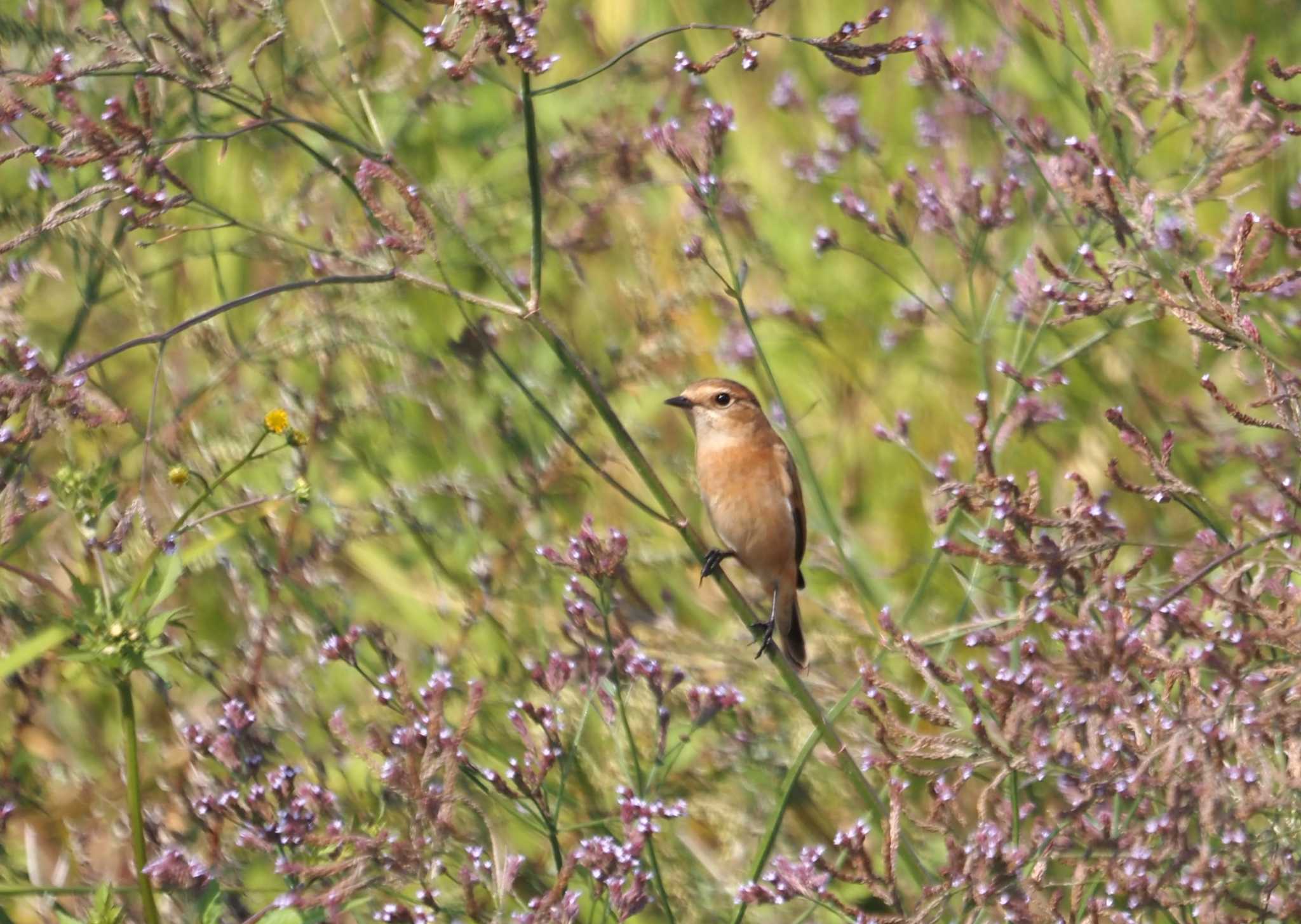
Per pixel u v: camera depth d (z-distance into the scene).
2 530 7.57
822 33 13.61
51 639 8.15
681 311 12.04
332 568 10.55
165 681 8.95
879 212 12.51
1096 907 6.95
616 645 9.94
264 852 8.27
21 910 8.57
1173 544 7.88
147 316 10.44
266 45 8.17
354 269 11.19
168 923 8.10
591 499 11.51
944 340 11.92
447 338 11.81
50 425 7.42
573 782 9.51
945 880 6.95
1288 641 6.88
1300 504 7.39
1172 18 12.98
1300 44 12.78
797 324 11.66
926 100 13.38
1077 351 9.93
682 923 8.85
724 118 9.52
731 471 10.59
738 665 10.05
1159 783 6.67
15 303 10.30
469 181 12.45
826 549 11.20
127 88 10.55
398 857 6.93
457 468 10.99
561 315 12.33
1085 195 8.84
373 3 11.76
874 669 7.26
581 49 13.59
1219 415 10.75
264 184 11.64
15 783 9.13
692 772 9.59
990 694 7.14
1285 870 6.79
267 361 11.48
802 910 8.83
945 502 9.86
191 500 10.29
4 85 7.52
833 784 9.53
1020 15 12.81
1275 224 7.75
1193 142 10.24
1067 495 11.13
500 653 10.22
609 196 12.16
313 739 9.30
